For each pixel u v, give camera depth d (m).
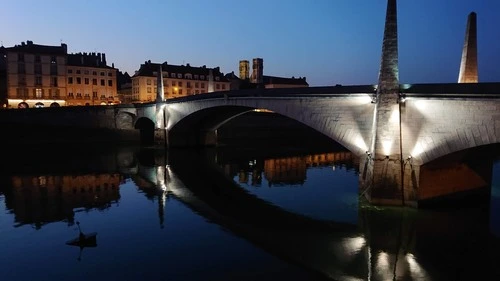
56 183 42.47
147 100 123.38
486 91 24.27
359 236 25.08
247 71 161.00
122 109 86.50
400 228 25.83
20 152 67.94
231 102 53.88
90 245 23.59
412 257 21.66
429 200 28.95
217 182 43.75
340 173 48.72
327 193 37.38
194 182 43.66
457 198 30.39
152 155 66.94
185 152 71.31
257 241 24.34
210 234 25.61
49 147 75.06
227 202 34.41
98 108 84.00
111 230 26.48
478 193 31.67
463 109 25.61
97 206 33.03
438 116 26.89
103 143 83.38
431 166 28.84
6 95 101.31
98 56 119.25
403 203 28.98
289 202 34.06
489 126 24.41
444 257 21.62
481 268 20.25
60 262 21.03
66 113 80.75
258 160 60.84
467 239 24.00
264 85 149.38
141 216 29.94
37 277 19.23
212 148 78.56
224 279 18.89
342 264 20.81
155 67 126.44
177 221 28.59
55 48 106.31
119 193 38.03
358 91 32.78
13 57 97.94
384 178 29.33
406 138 28.70
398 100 28.67
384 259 21.47
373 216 27.67
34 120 77.75
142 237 25.02
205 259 21.38
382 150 29.33
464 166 30.80
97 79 112.62
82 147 77.19
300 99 39.53
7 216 29.89
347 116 33.84
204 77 134.12
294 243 23.97
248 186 41.41
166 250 22.77
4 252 22.53
